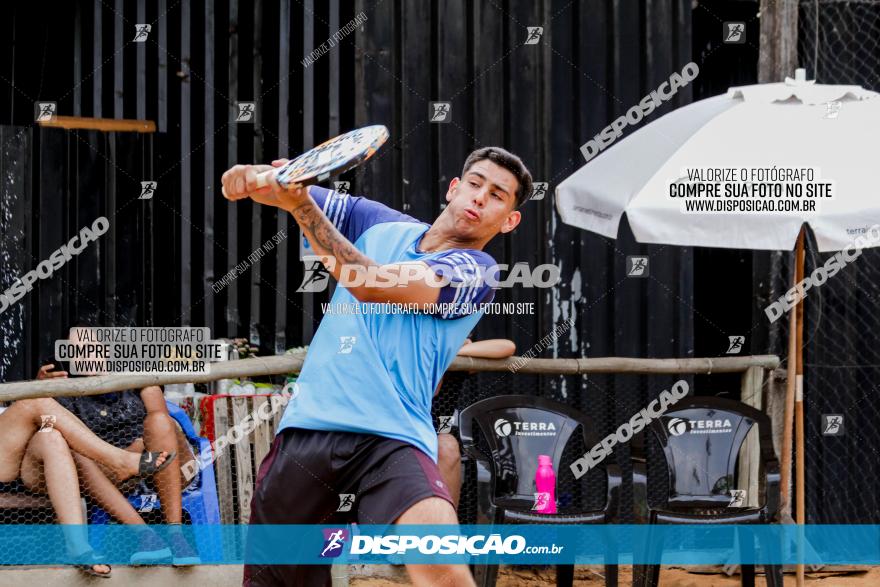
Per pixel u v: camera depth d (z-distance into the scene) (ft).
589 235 47.34
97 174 48.24
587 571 45.91
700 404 41.91
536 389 46.98
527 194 25.94
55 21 53.78
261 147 49.62
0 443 36.70
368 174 46.44
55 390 35.68
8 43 53.57
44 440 36.68
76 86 51.96
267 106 49.65
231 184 22.17
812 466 47.83
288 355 42.42
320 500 24.34
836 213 37.09
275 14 49.55
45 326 46.78
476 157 25.68
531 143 47.24
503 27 47.14
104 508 37.47
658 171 37.65
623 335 47.55
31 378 46.42
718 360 45.91
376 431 23.58
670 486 41.27
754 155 37.60
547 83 47.09
